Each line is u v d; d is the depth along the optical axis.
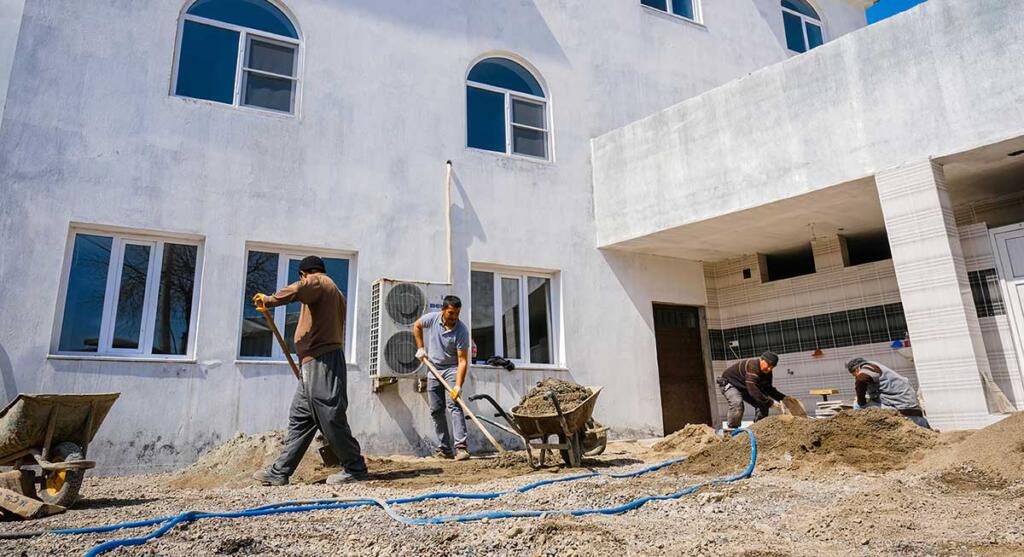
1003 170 7.45
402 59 8.88
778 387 10.12
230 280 7.29
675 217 9.05
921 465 4.95
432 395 7.42
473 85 9.52
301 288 5.35
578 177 10.01
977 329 6.63
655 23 11.29
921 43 7.16
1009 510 3.36
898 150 7.19
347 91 8.40
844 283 9.53
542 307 9.52
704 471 5.49
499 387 8.65
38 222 6.49
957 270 6.69
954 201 8.68
